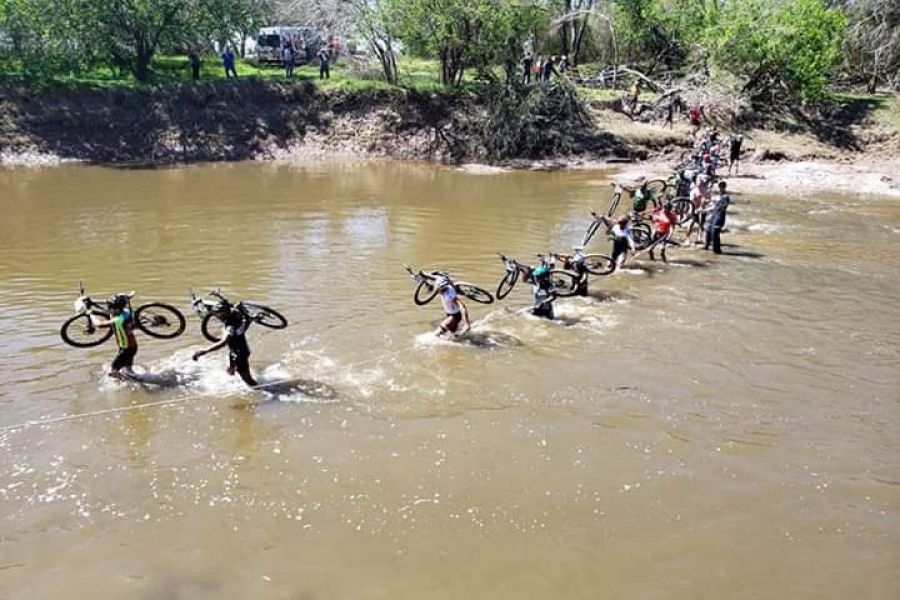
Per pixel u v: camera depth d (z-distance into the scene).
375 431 9.18
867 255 18.42
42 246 17.92
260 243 18.47
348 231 19.98
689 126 35.56
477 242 19.12
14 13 31.97
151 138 32.12
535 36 38.91
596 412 9.81
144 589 6.46
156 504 7.66
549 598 6.39
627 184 28.05
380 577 6.62
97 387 10.19
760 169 31.56
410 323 12.92
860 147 34.72
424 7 33.84
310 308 13.61
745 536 7.27
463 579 6.61
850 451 8.97
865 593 6.51
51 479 8.06
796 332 12.90
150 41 34.19
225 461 8.47
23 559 6.81
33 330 12.26
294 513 7.54
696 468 8.51
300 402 9.88
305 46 39.69
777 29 35.19
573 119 34.75
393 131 34.38
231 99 33.94
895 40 39.59
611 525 7.41
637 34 40.88
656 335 12.62
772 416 9.83
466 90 35.47
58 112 31.25
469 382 10.61
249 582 6.55
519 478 8.22
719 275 16.36
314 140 33.94
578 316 13.53
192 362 11.01
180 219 21.08
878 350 12.15
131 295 10.45
